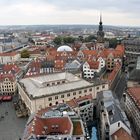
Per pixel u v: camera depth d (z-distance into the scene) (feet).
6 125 428.56
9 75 615.57
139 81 561.84
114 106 368.89
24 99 506.07
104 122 345.51
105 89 525.75
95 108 456.04
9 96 574.15
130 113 434.71
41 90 461.37
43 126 288.10
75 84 497.87
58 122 292.61
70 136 264.52
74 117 316.19
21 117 461.78
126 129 327.26
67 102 400.47
